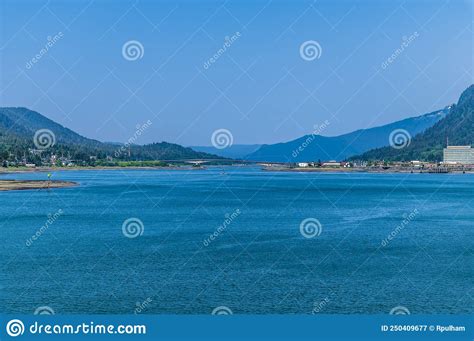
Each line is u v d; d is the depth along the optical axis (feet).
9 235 172.14
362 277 108.37
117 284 102.53
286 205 272.92
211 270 114.93
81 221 208.44
